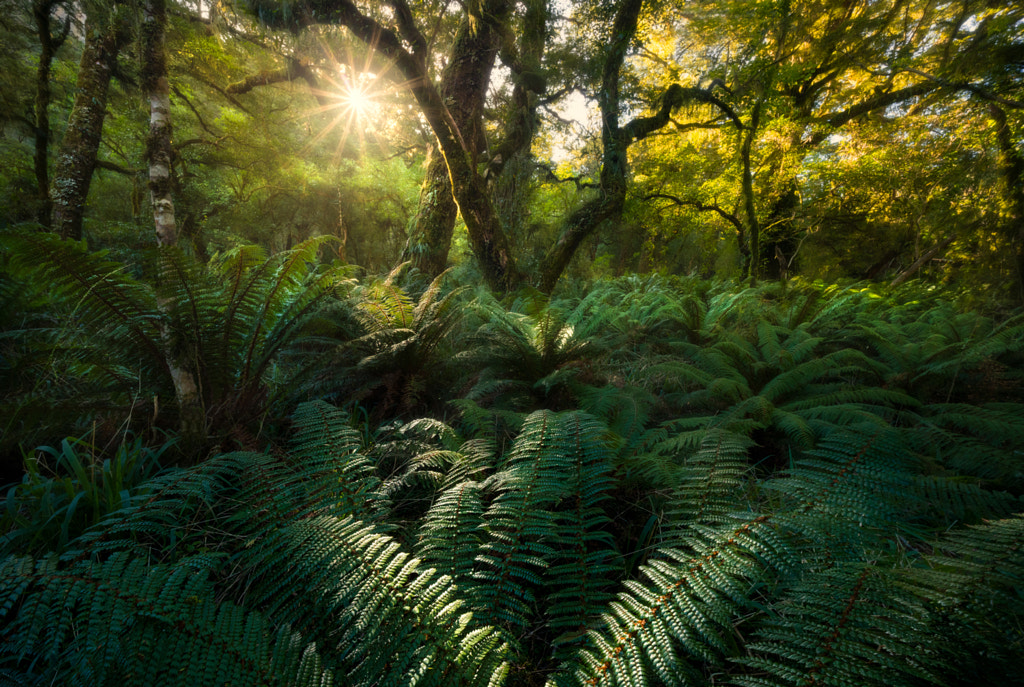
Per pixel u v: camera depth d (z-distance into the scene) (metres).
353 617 1.23
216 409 2.51
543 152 7.77
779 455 2.52
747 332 4.39
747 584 1.42
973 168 6.03
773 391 2.91
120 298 2.32
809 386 3.19
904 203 10.53
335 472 1.78
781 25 7.57
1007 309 4.85
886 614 0.97
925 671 0.84
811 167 11.48
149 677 1.00
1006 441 2.32
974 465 2.03
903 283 7.98
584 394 2.93
